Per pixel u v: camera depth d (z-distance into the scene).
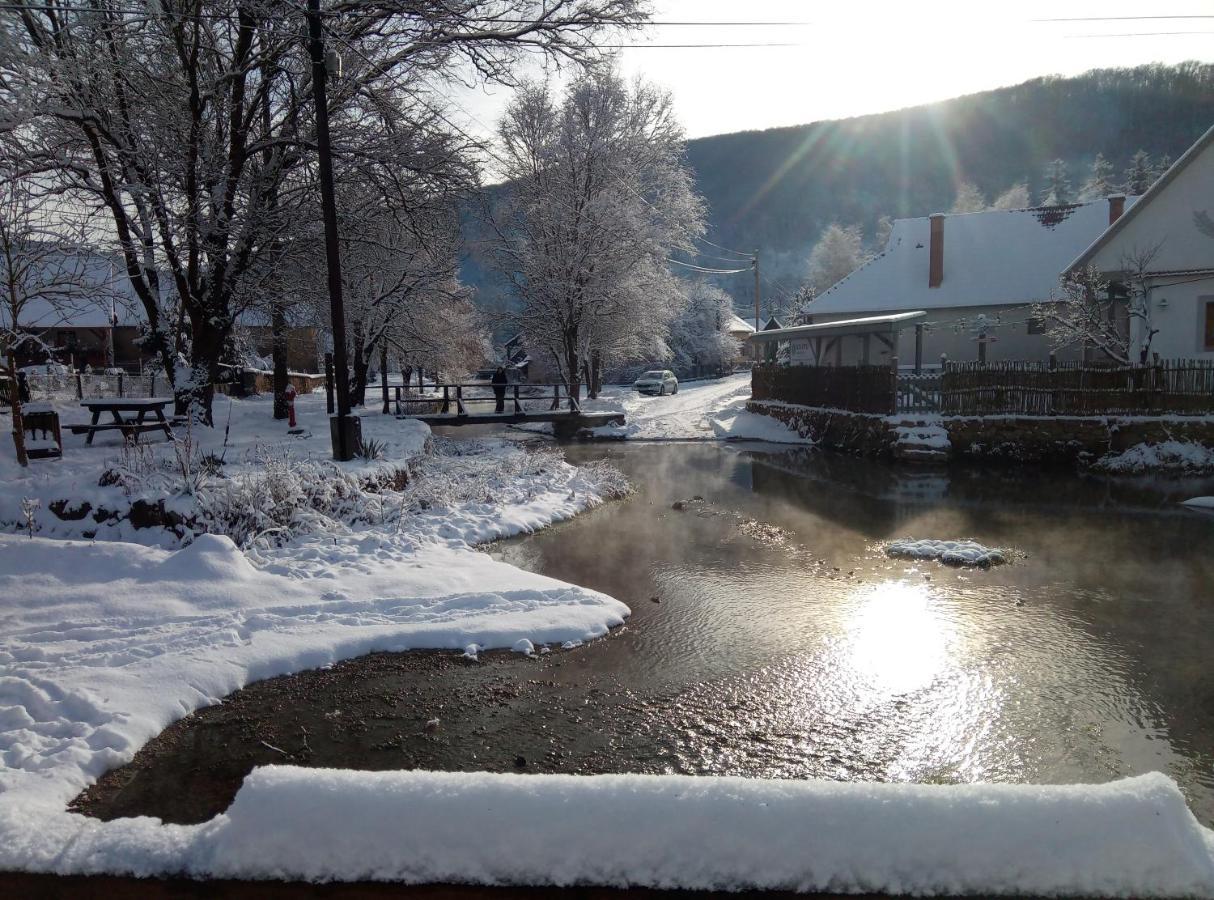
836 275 71.25
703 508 12.41
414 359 27.78
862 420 19.41
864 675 5.70
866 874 2.36
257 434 14.79
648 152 30.67
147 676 5.32
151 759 4.49
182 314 15.87
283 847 2.53
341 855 2.50
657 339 36.28
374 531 9.44
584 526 11.07
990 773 4.31
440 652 6.17
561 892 2.44
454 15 13.47
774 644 6.34
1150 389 17.19
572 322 29.92
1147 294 21.16
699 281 56.81
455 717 5.04
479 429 28.73
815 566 8.77
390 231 19.59
